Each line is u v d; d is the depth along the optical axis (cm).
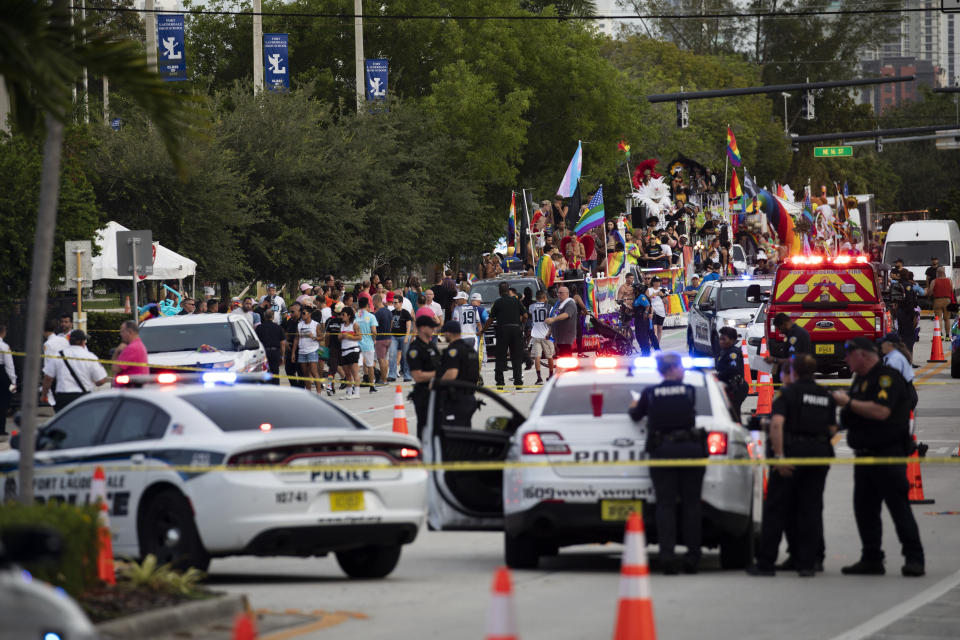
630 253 17188
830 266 10419
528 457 4253
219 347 9306
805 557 4278
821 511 4312
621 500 4184
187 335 9412
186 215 16312
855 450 4338
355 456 4094
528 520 4244
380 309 12050
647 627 2656
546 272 14612
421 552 5038
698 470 4141
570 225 17075
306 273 18638
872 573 4328
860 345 4284
